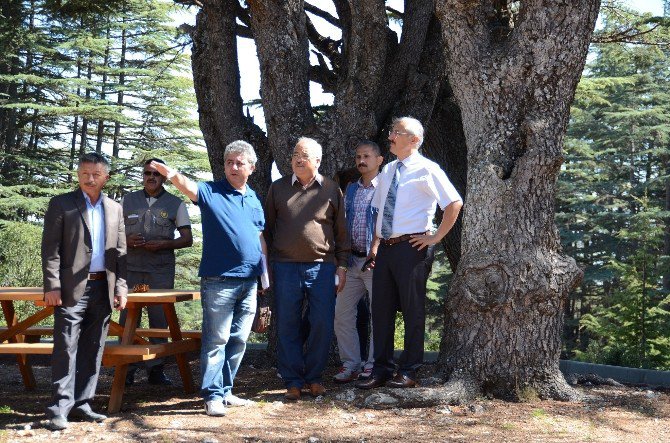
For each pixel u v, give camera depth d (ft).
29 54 90.79
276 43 24.88
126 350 16.70
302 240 17.94
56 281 15.24
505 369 18.38
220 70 27.12
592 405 18.06
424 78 26.04
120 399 16.93
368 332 22.86
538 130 18.81
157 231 21.22
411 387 18.10
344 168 24.27
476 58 19.52
